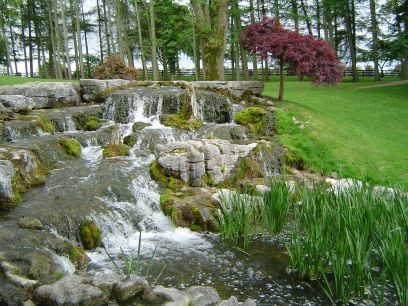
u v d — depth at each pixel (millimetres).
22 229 6824
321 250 6137
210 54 18969
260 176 11352
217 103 14742
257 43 15320
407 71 29625
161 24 32625
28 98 12906
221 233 7832
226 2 18828
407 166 11867
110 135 12359
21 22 32844
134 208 8688
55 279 5426
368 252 5746
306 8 33281
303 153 12383
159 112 14156
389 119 15719
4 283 5133
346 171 11844
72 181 9273
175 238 8031
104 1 35781
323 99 18781
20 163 8953
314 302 5680
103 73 19094
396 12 24062
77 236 7426
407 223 6258
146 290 5316
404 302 5176
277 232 8086
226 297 5777
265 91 21812
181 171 9906
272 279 6324
